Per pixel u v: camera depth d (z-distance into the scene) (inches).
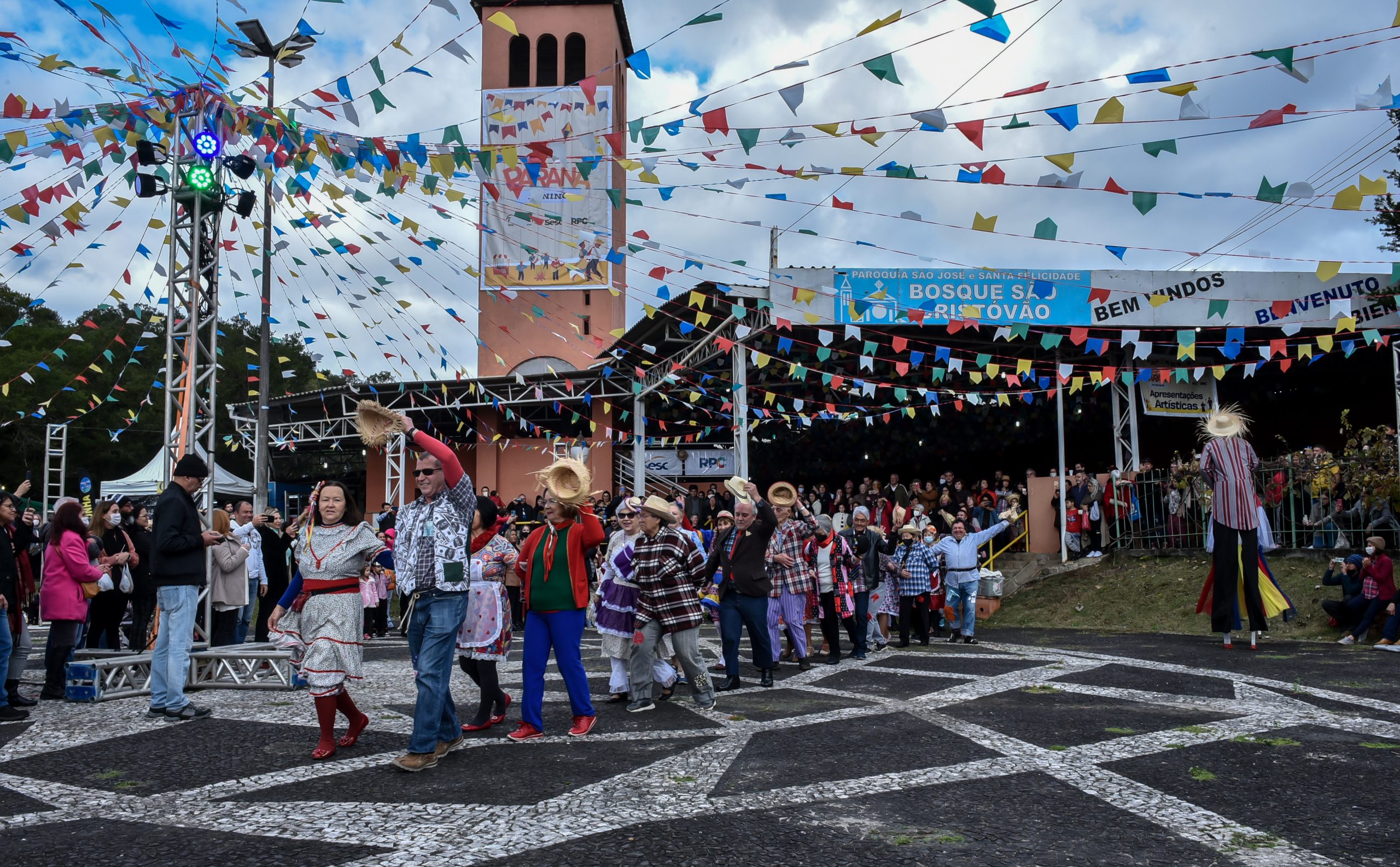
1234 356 690.8
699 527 824.9
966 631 472.7
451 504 212.2
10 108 254.7
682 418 1023.0
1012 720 249.9
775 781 190.7
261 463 724.0
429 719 203.3
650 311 429.7
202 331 363.6
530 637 238.5
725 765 205.5
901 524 527.5
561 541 240.5
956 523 486.9
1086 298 621.3
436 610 208.2
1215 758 203.8
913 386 842.8
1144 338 676.1
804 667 373.7
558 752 221.0
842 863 142.3
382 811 171.5
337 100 241.6
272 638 224.8
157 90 304.2
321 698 213.3
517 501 778.2
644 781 192.2
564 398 930.7
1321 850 146.1
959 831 156.3
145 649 412.2
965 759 206.8
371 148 262.4
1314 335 660.7
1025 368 594.9
